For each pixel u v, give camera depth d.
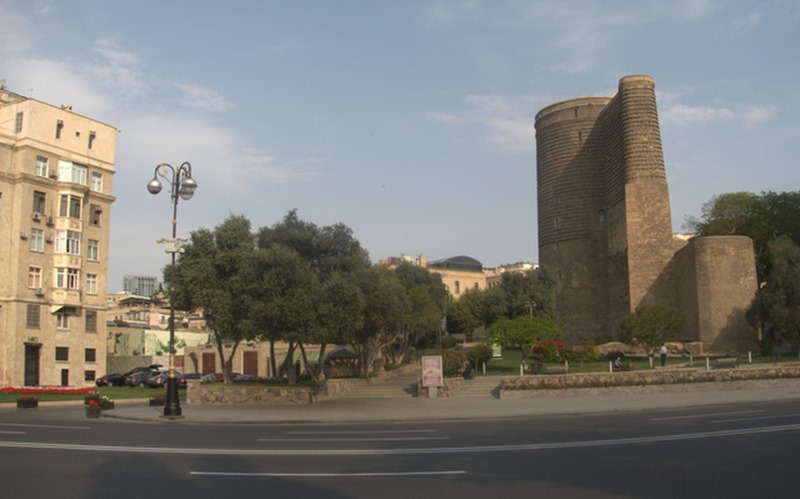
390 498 9.90
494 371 46.22
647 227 64.31
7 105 54.12
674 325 46.34
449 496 10.03
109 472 12.00
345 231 40.47
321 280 38.19
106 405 29.27
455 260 131.62
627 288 65.69
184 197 25.78
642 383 33.03
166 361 72.94
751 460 12.66
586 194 77.44
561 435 17.45
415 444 16.06
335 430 20.31
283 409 28.58
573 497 9.92
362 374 47.31
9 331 50.44
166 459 13.58
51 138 54.41
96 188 58.22
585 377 33.16
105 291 57.91
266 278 32.31
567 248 77.75
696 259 57.84
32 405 32.72
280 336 33.16
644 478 11.23
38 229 52.91
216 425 22.44
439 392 34.47
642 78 66.62
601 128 76.88
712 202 77.94
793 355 49.69
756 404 25.78
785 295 49.19
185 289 36.69
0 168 51.41
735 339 55.53
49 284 53.25
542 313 70.25
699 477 11.20
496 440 16.72
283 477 11.56
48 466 12.62
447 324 97.00
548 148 81.25
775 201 67.56
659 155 65.62
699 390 32.91
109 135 59.56
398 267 79.12
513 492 10.29
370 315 39.56
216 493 10.26
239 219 38.28
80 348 55.12
